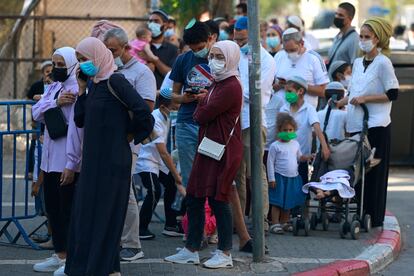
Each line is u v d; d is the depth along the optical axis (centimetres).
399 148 2506
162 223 1648
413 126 2495
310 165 1762
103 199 1122
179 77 1444
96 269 1112
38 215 1455
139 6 2680
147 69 1334
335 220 1638
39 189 1408
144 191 1927
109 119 1128
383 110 1575
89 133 1130
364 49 1566
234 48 1249
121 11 2669
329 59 2081
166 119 1471
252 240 1324
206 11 2756
